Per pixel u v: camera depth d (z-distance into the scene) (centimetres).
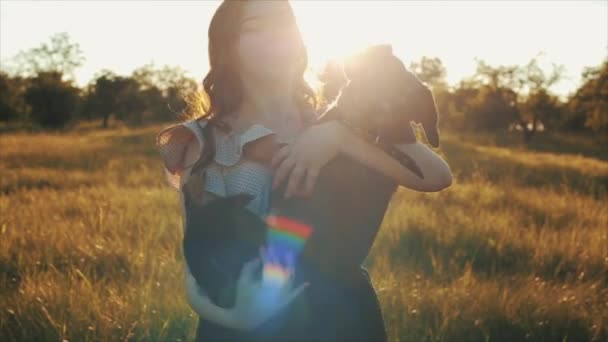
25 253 746
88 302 562
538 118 7238
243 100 246
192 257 212
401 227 959
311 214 224
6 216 945
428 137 229
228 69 244
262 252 213
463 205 1308
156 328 526
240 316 213
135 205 1120
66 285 609
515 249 905
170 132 243
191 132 241
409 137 226
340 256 226
